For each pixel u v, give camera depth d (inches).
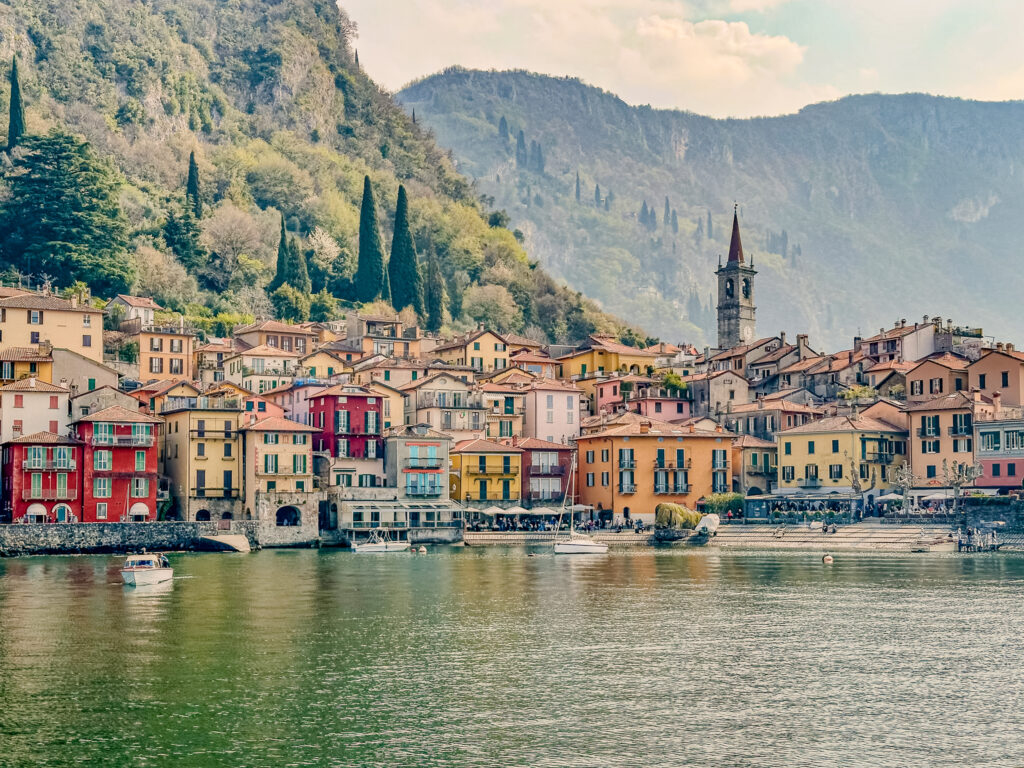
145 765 2181.3
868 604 3932.1
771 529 6747.1
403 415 7657.5
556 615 3705.7
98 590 4308.6
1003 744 2295.8
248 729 2389.3
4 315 7470.5
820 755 2230.6
